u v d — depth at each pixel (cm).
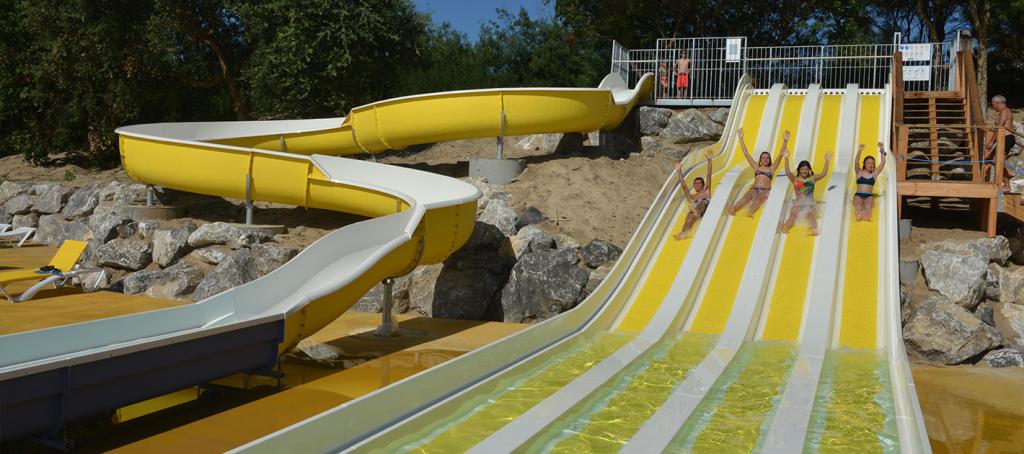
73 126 2769
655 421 782
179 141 1669
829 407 822
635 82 2633
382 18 2406
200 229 1591
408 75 3494
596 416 804
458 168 2064
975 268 1232
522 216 1580
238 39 2856
